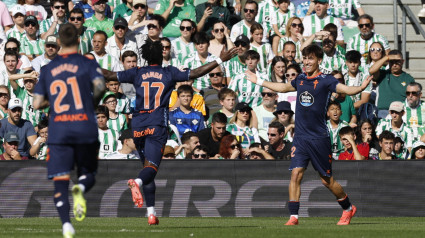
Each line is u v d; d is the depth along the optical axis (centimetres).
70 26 2066
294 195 2919
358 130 4181
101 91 2022
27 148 4138
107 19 5241
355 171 3638
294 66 4550
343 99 4528
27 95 4453
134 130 2725
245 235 2322
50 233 2388
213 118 3947
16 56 4516
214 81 4644
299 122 2877
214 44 5103
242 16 5825
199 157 3747
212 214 3556
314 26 5344
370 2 6041
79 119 2006
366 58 5141
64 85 2017
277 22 5378
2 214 3459
